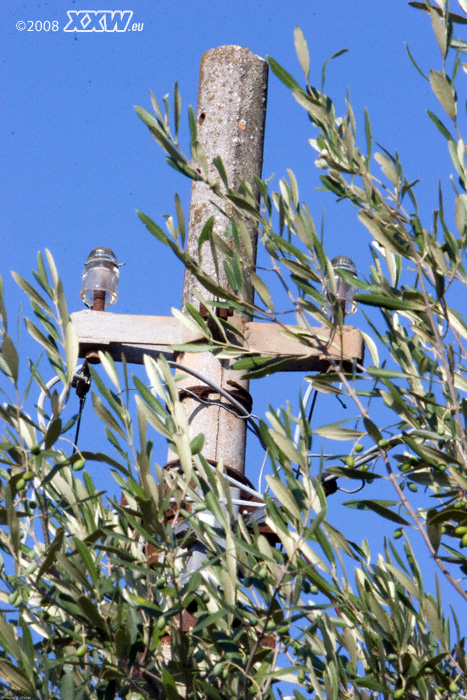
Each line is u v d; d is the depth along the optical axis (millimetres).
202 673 7398
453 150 8117
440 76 8062
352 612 7500
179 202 8164
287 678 7332
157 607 6980
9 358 6980
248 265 8266
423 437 7602
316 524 6715
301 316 8305
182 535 9625
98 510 8438
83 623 7078
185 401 11500
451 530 7602
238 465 11367
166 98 8367
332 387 7969
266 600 7176
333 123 8398
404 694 7176
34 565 7125
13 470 7168
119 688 7137
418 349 8508
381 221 7996
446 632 7234
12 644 6727
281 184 8375
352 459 7727
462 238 7723
